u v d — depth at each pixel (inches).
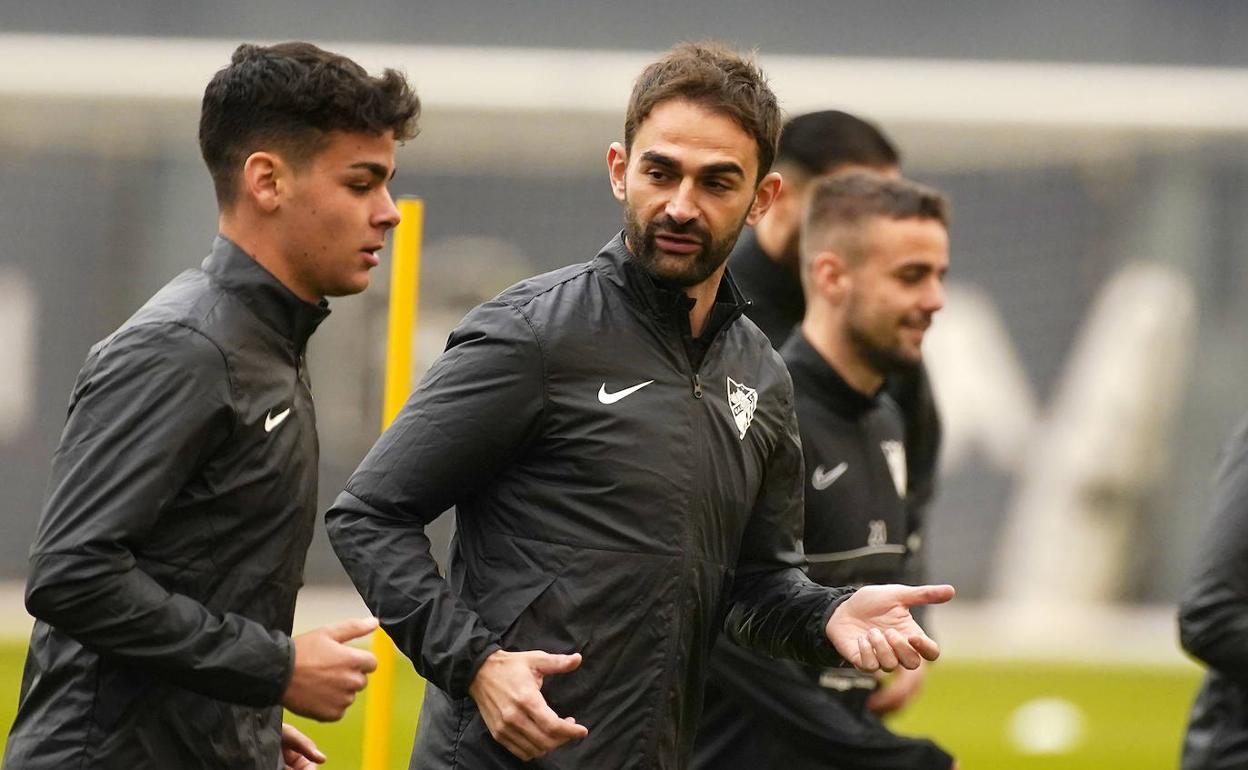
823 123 738.2
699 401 453.7
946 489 2217.0
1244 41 2645.2
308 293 454.0
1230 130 2386.8
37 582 412.8
